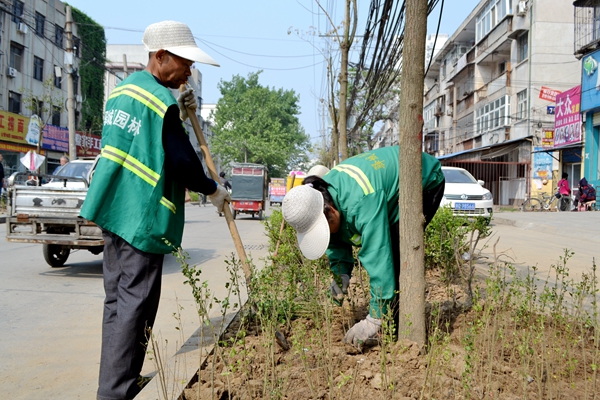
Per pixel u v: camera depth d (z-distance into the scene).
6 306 5.11
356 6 8.40
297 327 3.16
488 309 2.90
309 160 65.25
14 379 3.26
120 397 2.61
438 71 42.59
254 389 2.49
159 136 2.62
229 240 11.17
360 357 2.88
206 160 3.13
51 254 7.21
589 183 19.17
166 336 4.07
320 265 3.96
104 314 2.76
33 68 26.14
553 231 12.12
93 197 2.58
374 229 2.91
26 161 15.45
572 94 19.94
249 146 57.19
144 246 2.61
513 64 25.70
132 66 45.00
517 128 24.98
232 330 3.59
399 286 3.21
